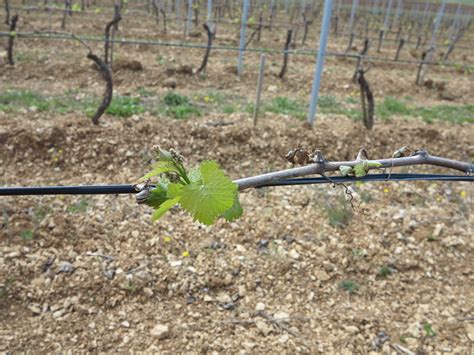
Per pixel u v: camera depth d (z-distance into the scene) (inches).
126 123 221.1
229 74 362.0
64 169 191.0
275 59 445.4
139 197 38.0
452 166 57.9
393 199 195.0
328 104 311.3
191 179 37.1
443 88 402.3
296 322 131.7
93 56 206.2
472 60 613.9
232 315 132.0
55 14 586.9
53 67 326.3
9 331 118.6
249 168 209.0
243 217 169.3
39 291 129.7
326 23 226.8
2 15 542.9
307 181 52.2
